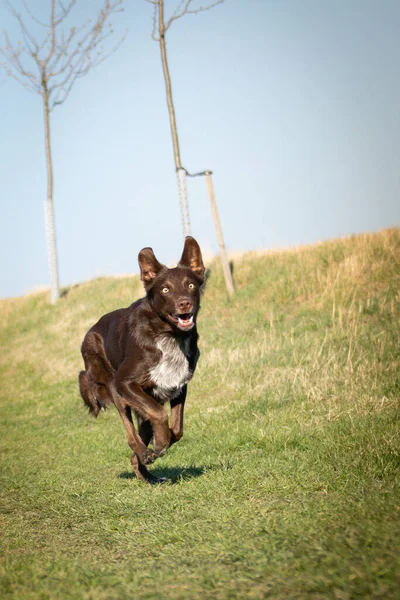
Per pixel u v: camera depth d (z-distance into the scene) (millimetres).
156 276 6250
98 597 3342
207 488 5770
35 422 12141
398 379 8977
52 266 23281
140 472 6637
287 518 4422
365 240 16859
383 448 6199
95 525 5230
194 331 6383
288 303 15453
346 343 11406
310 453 6637
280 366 11211
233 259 19516
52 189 23406
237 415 9266
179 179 17391
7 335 21609
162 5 17312
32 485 7387
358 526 3924
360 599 2992
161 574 3607
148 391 6340
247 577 3412
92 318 19891
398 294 13555
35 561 4195
